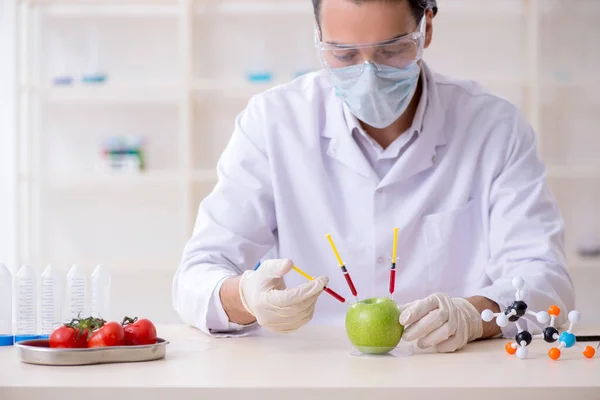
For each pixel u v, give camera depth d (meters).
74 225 4.39
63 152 4.36
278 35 4.33
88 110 4.35
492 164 1.94
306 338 1.65
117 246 4.39
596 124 4.33
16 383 1.15
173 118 4.35
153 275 4.32
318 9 1.73
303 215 1.96
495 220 1.91
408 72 1.71
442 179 1.95
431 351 1.48
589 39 4.30
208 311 1.68
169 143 4.35
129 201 4.40
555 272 1.77
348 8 1.65
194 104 4.27
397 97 1.74
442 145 1.96
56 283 1.70
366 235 1.93
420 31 1.72
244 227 1.91
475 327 1.54
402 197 1.95
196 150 4.35
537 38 4.05
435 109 1.94
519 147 1.95
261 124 1.99
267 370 1.27
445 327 1.43
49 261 4.09
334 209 1.95
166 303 4.32
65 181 4.16
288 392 1.12
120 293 4.32
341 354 1.44
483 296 1.66
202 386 1.13
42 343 1.42
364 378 1.20
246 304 1.57
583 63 4.30
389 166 1.96
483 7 4.28
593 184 4.32
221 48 4.34
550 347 1.52
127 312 4.32
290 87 2.05
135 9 4.31
